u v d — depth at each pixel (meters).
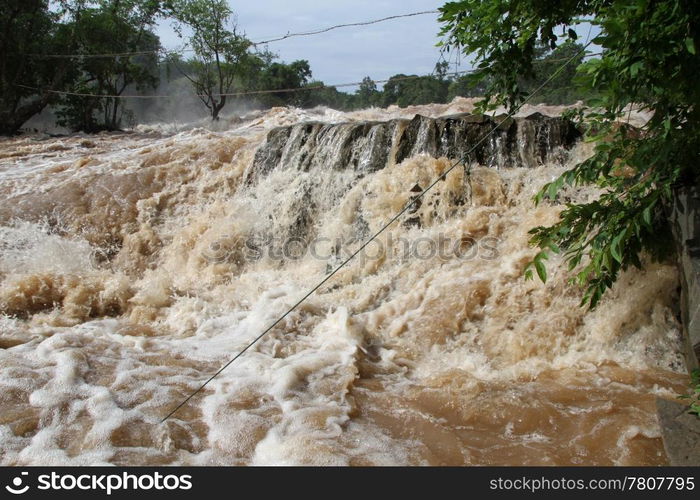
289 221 10.30
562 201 8.49
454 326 7.25
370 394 6.16
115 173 12.56
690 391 5.86
